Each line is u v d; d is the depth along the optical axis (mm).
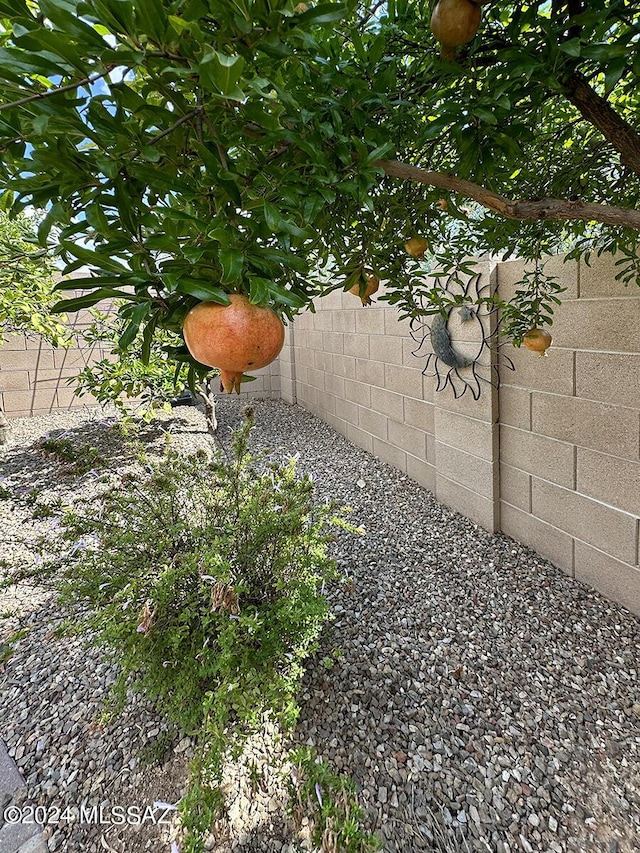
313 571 2150
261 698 1525
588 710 1870
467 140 1101
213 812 1202
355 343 5188
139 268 708
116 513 2363
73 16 515
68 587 1847
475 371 3188
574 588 2607
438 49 1066
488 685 2006
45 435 5512
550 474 2775
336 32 1015
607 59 831
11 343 6301
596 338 2373
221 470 2273
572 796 1551
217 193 712
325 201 801
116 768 1703
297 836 1444
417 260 1550
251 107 648
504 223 1657
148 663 1714
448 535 3260
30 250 2404
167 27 544
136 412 5219
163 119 663
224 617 1695
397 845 1424
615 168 1567
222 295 687
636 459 2258
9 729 1897
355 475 4496
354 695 1953
